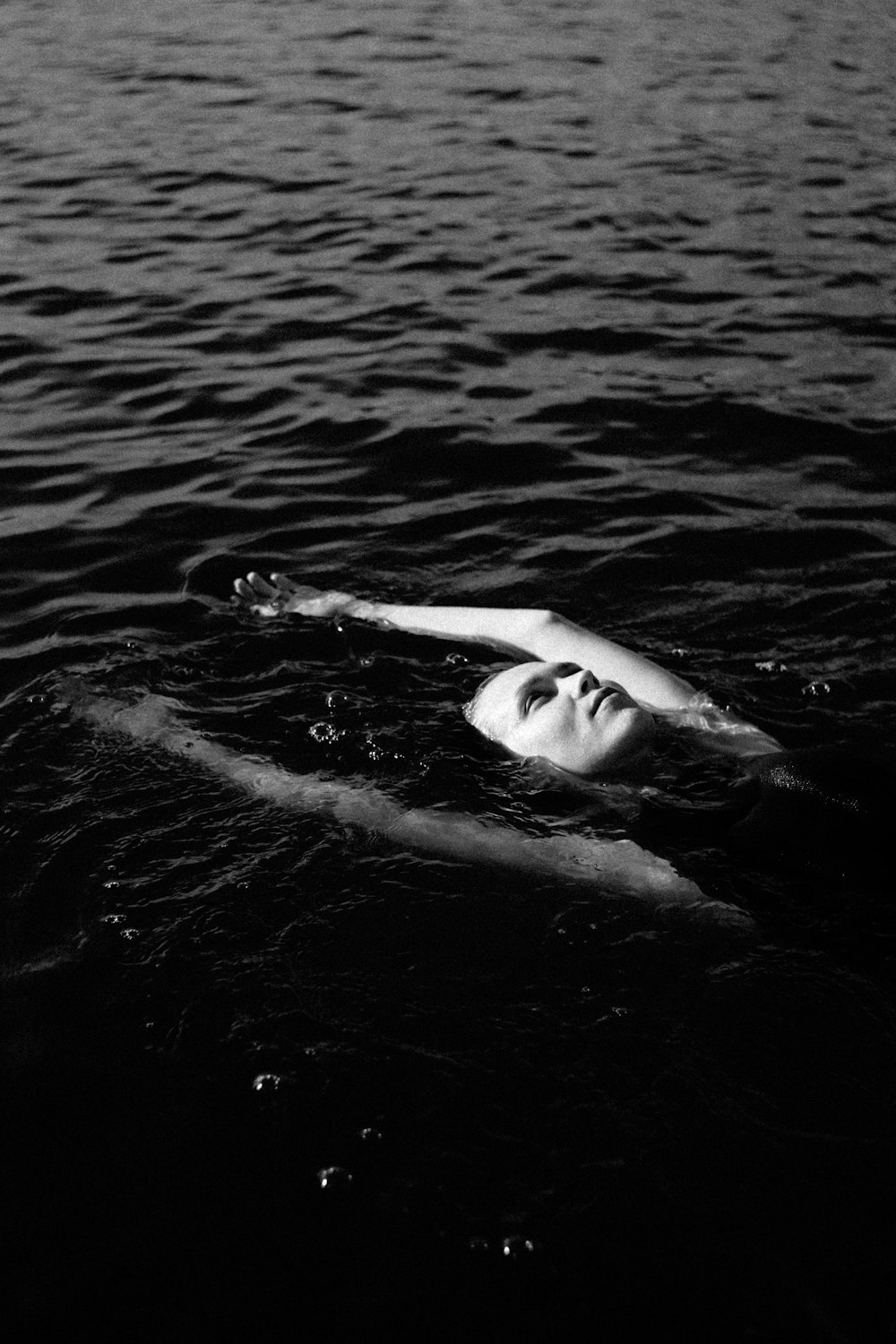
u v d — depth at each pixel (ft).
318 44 53.72
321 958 9.46
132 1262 7.40
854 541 16.58
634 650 14.23
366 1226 7.54
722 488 18.19
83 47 53.06
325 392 21.83
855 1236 7.34
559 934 9.62
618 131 39.70
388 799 11.33
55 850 10.61
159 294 26.71
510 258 28.73
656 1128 8.02
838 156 36.32
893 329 24.32
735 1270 7.20
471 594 15.62
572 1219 7.50
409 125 40.70
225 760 11.92
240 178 34.99
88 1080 8.57
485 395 21.61
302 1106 8.28
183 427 20.57
